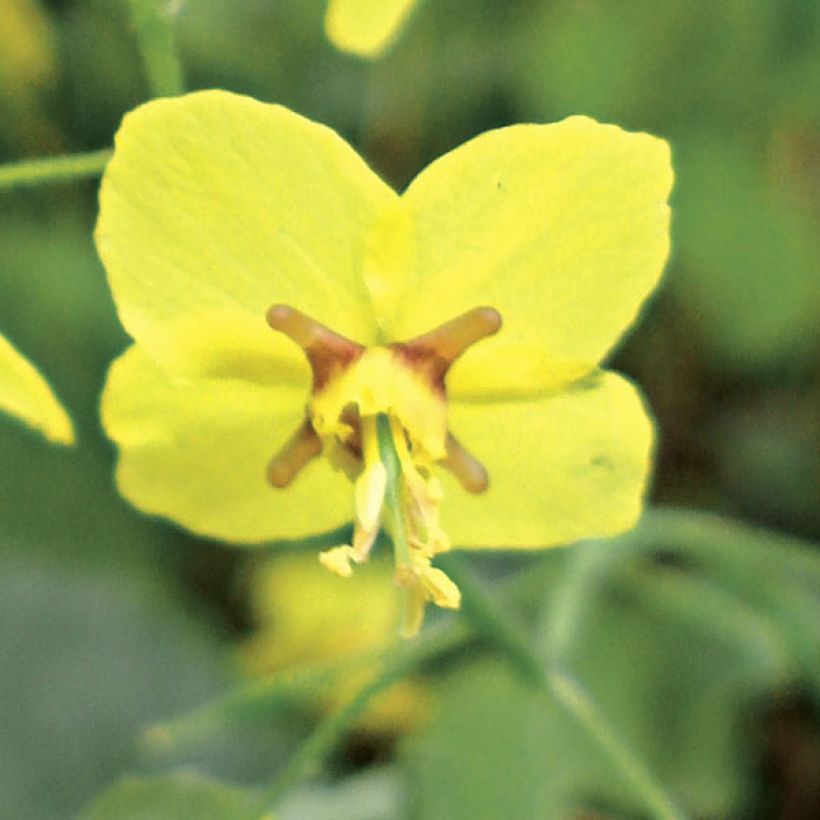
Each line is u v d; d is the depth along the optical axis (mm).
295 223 157
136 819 177
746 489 221
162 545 217
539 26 211
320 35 215
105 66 214
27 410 159
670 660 201
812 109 210
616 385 160
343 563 157
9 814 201
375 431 159
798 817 205
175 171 155
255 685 173
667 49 208
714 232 208
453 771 182
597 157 156
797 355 216
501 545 163
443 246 158
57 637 207
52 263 207
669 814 172
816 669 197
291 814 196
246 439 161
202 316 158
